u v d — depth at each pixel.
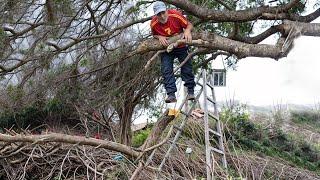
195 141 10.89
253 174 10.07
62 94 9.64
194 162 9.79
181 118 11.55
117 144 8.37
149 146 8.99
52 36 8.48
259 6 8.11
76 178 8.26
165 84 7.87
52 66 9.18
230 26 8.95
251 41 8.13
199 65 9.48
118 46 8.98
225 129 12.95
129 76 9.44
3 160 8.34
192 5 7.55
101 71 9.36
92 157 8.40
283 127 16.84
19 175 8.30
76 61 9.10
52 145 8.46
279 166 12.02
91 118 10.70
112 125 11.15
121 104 9.77
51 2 7.88
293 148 14.30
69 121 11.85
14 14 7.97
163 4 7.43
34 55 8.69
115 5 8.88
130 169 8.38
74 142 8.03
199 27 9.02
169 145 9.82
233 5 8.77
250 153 12.34
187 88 8.25
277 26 7.72
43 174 8.42
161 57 7.91
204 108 9.07
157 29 7.59
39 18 8.27
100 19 8.83
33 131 11.77
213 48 7.55
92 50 9.10
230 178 9.01
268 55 7.34
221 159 10.36
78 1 8.24
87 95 9.61
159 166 8.65
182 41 7.41
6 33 8.16
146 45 7.73
